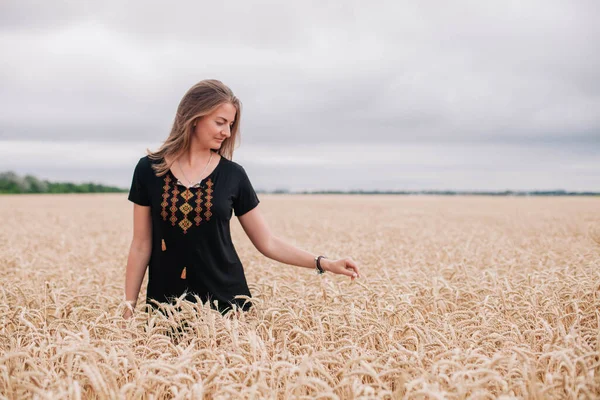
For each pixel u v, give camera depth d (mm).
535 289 3900
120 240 11047
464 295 4148
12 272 5910
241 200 3646
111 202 36125
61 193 68062
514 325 3047
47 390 2301
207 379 2287
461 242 9711
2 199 41500
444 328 3012
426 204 34469
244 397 2223
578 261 6094
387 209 27266
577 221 16219
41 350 2592
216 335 2928
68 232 13203
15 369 2486
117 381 2562
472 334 3045
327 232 12836
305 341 2904
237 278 3654
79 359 2516
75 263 7148
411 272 5289
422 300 3934
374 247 7977
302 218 19078
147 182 3484
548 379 2281
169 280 3525
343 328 2994
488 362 2242
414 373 2471
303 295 3887
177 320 3074
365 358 2402
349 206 31281
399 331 3061
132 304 3543
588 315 3453
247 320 3408
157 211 3451
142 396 2410
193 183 3455
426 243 9180
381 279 4570
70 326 3074
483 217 19453
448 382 2297
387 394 2188
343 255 7562
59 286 5109
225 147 3635
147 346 2797
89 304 3652
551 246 8633
